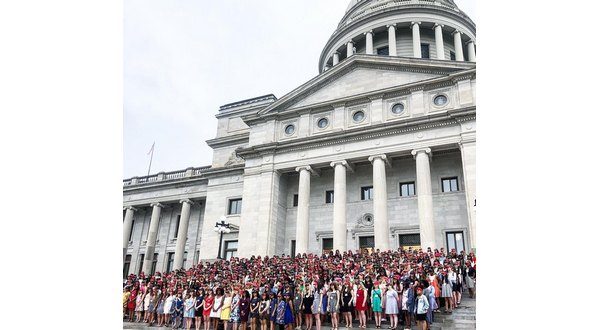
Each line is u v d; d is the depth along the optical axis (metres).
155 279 22.98
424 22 49.53
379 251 25.92
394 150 30.06
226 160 43.22
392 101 32.19
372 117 32.16
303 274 19.67
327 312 17.22
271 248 32.28
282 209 34.81
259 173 34.84
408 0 53.47
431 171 30.98
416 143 29.48
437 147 29.16
